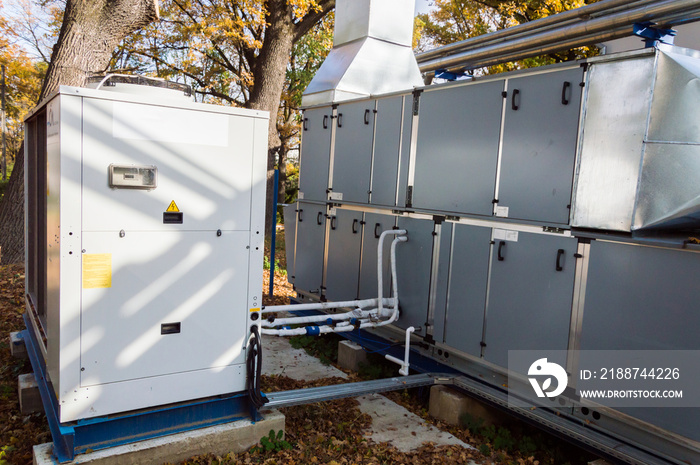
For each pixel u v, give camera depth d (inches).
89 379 119.5
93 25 328.8
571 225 145.3
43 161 164.7
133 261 122.3
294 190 986.7
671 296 123.3
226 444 137.0
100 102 115.0
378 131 220.1
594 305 139.8
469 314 177.5
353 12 272.2
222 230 134.0
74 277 115.4
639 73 130.0
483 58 261.0
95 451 121.7
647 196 128.6
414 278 200.7
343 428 163.9
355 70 254.2
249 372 139.9
